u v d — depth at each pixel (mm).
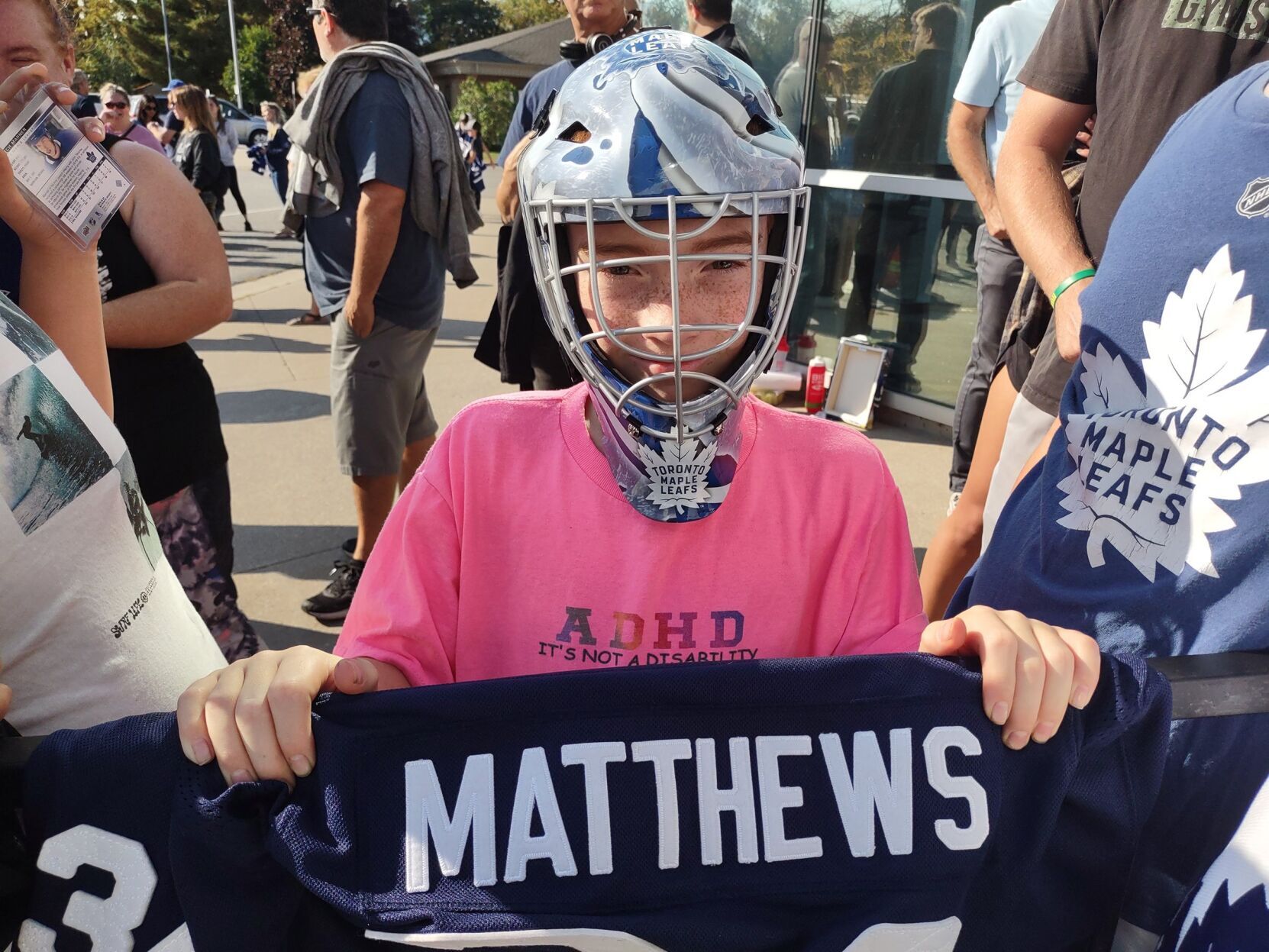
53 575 911
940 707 831
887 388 4527
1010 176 1826
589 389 1025
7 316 912
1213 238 1001
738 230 949
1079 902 886
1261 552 933
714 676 827
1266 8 1447
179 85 10219
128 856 776
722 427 1000
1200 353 1000
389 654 1020
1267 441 929
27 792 774
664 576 1044
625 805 801
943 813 815
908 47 4121
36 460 890
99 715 969
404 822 784
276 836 771
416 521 1082
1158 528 1021
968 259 4137
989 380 3174
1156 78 1567
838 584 1084
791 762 817
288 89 41938
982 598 1291
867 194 4391
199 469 1967
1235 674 853
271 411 4824
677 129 890
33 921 787
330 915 809
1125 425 1072
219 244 1916
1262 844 793
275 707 781
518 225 2557
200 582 2010
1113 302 1118
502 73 26438
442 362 5789
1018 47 3008
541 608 1061
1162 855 948
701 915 789
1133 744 854
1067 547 1140
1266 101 1010
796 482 1091
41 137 1241
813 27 4340
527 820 792
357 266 2652
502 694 812
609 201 898
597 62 969
